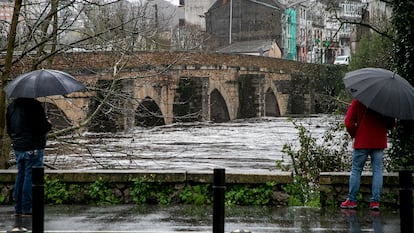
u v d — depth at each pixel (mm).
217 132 45219
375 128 10539
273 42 83500
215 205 7551
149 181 11586
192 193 11594
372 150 10633
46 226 9500
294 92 71438
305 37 93875
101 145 29625
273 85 65875
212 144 37312
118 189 11719
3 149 14789
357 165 10781
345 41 88188
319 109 74312
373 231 9172
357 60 44750
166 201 11609
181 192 11617
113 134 37312
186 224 9695
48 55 15844
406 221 7520
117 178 11648
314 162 16000
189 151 33656
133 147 33250
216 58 54656
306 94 72062
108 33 17594
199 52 51812
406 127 12617
